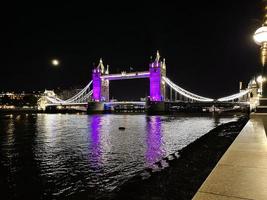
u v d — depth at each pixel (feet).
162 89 568.82
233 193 11.80
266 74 50.70
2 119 361.51
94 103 587.68
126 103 576.20
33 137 149.59
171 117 411.13
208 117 397.19
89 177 59.36
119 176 60.08
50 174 62.49
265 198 11.27
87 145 115.65
